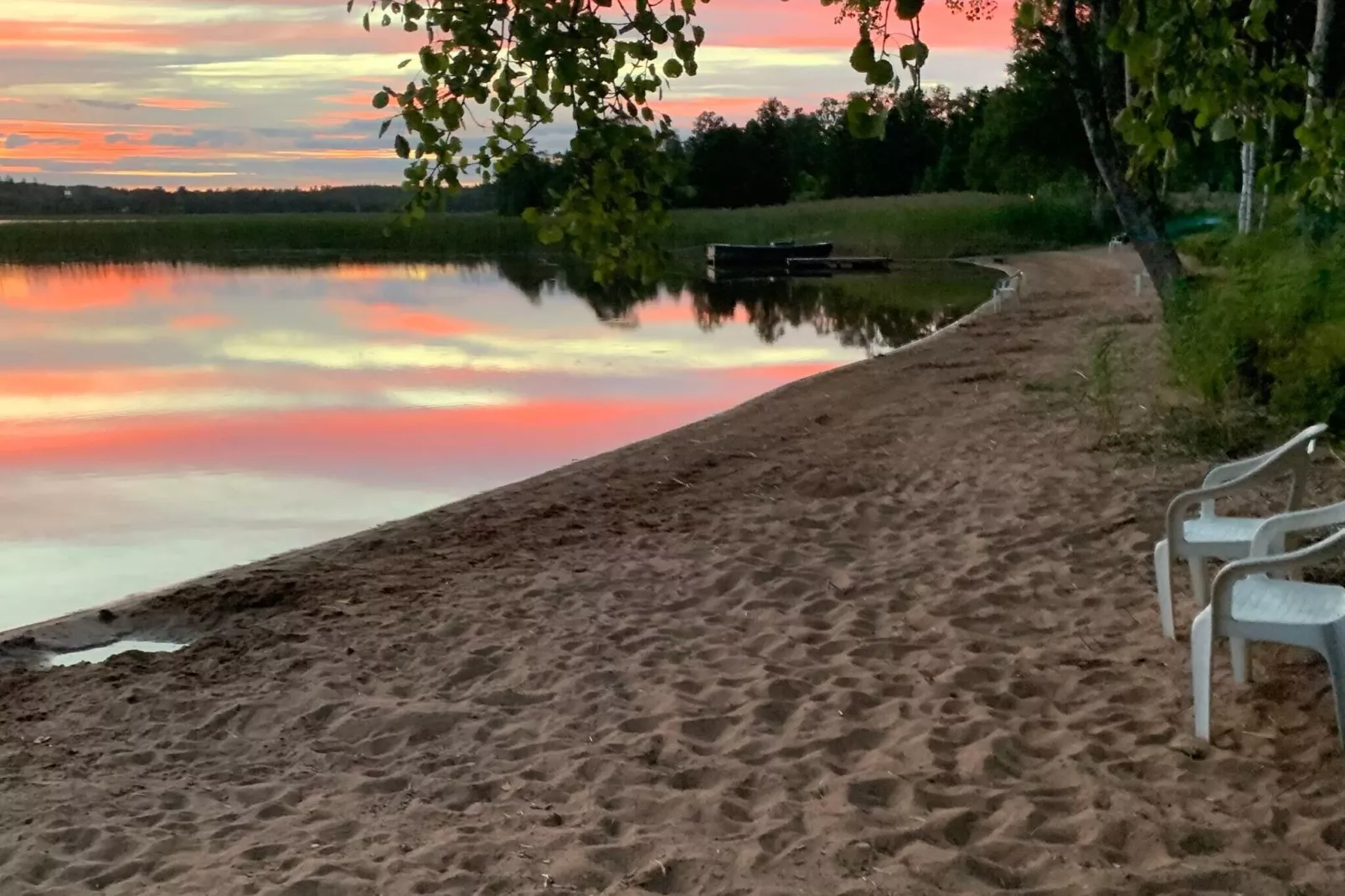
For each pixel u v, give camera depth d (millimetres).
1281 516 4418
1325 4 6215
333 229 78000
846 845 3619
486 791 4316
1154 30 3137
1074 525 7152
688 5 3650
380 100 3920
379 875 3662
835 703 4855
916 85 2580
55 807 4320
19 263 63000
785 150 78312
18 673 5949
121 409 16344
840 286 35406
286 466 12547
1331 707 4348
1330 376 8242
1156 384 10914
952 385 13703
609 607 6438
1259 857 3412
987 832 3713
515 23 3678
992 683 4930
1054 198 49344
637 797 4129
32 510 10789
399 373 19219
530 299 34031
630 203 3998
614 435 13977
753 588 6578
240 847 3939
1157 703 4574
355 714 5121
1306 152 3848
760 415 12867
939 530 7477
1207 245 19062
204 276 48000
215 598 7062
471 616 6438
